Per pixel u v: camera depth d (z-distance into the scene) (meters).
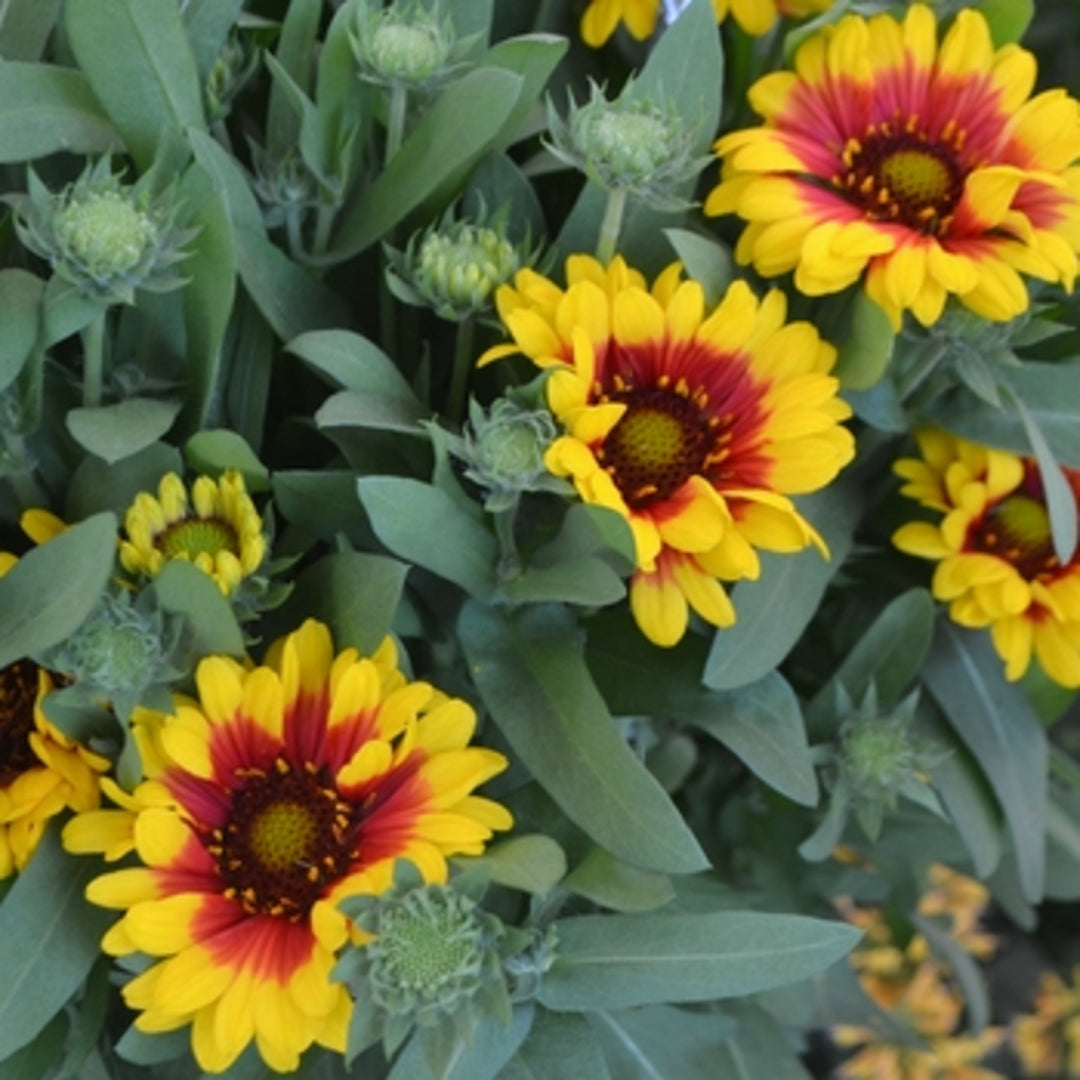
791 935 0.64
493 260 0.66
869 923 0.93
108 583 0.64
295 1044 0.62
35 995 0.63
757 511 0.65
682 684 0.69
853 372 0.68
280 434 0.69
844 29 0.68
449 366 0.70
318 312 0.68
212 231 0.63
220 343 0.65
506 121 0.68
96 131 0.67
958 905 0.93
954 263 0.65
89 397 0.65
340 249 0.68
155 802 0.63
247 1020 0.62
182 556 0.63
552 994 0.65
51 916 0.64
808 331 0.66
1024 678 0.74
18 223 0.66
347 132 0.68
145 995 0.63
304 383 0.70
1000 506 0.72
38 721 0.63
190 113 0.66
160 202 0.64
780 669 0.76
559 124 0.66
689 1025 0.74
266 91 0.72
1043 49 0.87
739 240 0.69
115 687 0.63
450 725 0.64
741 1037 0.77
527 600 0.66
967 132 0.68
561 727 0.65
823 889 0.80
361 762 0.63
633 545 0.63
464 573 0.65
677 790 0.78
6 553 0.65
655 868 0.64
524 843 0.64
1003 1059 0.99
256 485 0.66
